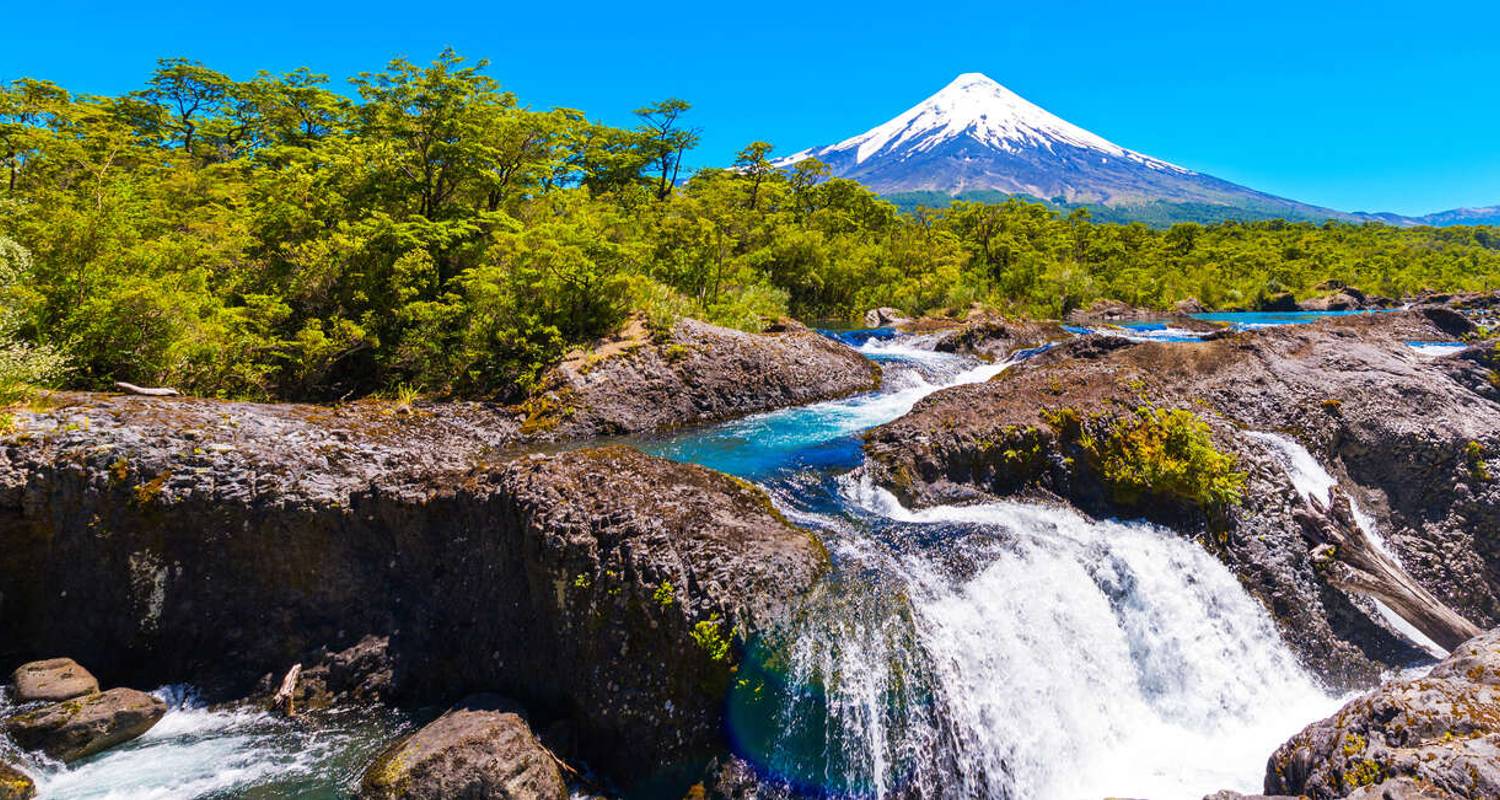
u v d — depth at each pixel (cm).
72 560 859
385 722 821
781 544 823
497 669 841
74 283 1237
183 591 868
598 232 2255
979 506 1074
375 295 1741
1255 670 958
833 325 3875
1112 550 974
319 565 887
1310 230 12262
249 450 920
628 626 742
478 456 1235
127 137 2166
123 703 794
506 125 2147
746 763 695
